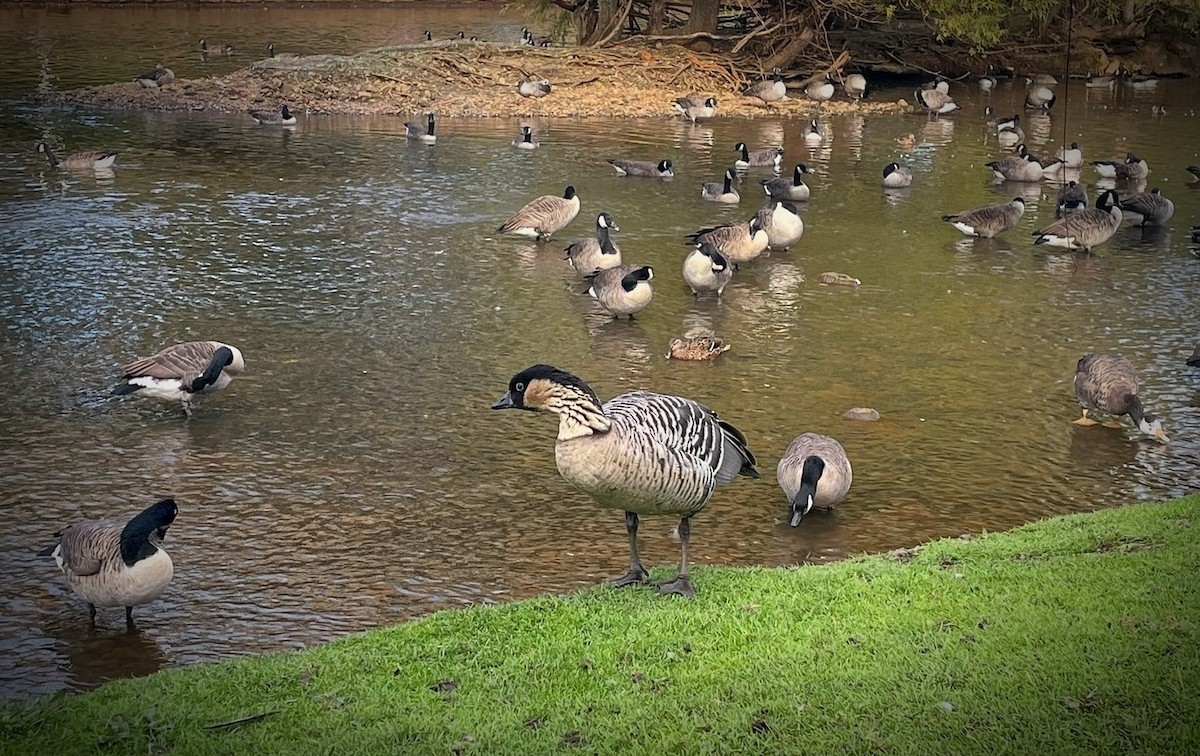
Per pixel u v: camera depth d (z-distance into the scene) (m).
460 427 13.84
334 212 24.14
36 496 11.88
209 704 7.01
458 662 7.46
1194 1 46.22
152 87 37.88
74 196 24.97
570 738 6.47
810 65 44.03
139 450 13.09
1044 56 47.41
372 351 16.41
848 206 26.03
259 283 19.41
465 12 62.28
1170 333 17.59
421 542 10.99
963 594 8.22
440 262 21.00
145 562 9.15
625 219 24.36
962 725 6.47
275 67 40.19
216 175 27.28
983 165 30.73
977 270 21.17
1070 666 7.04
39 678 8.73
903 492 12.27
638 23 50.28
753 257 21.09
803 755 6.26
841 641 7.51
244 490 12.09
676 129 35.34
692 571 9.15
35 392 14.70
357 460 12.88
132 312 17.78
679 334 17.47
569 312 18.44
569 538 11.14
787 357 16.50
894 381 15.56
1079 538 9.49
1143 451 13.38
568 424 7.72
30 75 40.22
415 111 36.72
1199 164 30.88
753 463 8.95
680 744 6.38
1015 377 15.77
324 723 6.68
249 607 9.77
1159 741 6.27
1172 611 7.73
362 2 62.72
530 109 37.12
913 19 50.59
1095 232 22.19
